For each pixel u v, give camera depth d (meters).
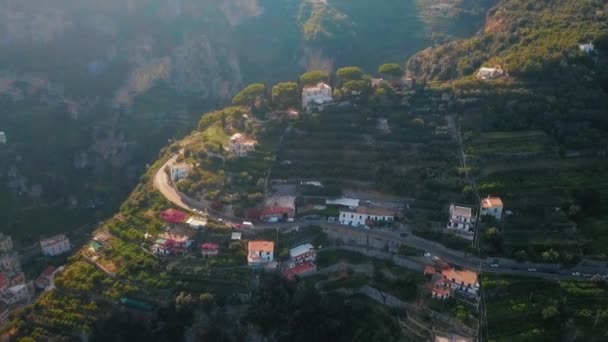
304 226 174.88
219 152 198.88
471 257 158.75
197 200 186.38
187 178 194.12
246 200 179.25
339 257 167.75
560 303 141.62
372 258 167.38
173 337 148.88
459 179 174.25
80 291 158.25
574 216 159.38
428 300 151.25
